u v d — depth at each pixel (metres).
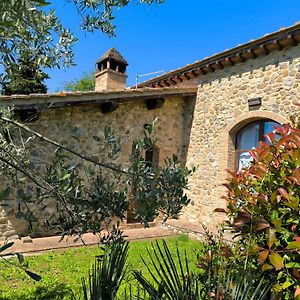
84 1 2.12
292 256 1.92
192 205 10.03
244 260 2.24
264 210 2.11
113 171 2.25
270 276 2.10
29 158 2.59
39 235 7.39
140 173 2.12
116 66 12.92
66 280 4.77
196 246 7.16
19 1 1.23
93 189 2.08
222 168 9.04
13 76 2.26
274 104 7.86
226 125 9.11
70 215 2.02
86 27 2.29
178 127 10.62
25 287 4.48
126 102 9.16
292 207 1.90
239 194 2.31
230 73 9.14
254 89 8.41
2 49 1.87
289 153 2.08
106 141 2.41
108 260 2.52
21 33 1.78
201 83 10.13
